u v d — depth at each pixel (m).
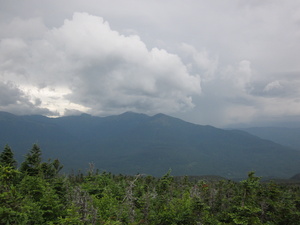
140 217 27.62
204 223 25.67
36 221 18.56
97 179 47.78
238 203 25.00
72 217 16.92
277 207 28.25
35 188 23.28
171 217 24.73
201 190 42.25
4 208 15.18
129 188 29.36
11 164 32.16
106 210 25.22
